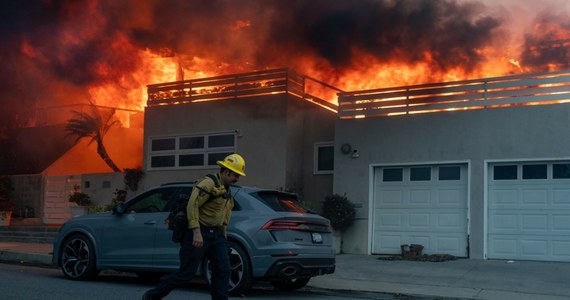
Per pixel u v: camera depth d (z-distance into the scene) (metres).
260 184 18.19
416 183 16.03
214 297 6.95
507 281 11.43
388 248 16.14
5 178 24.12
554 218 14.29
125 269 10.23
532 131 14.66
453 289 10.52
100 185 21.39
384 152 16.44
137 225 10.20
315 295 10.08
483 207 14.94
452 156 15.53
